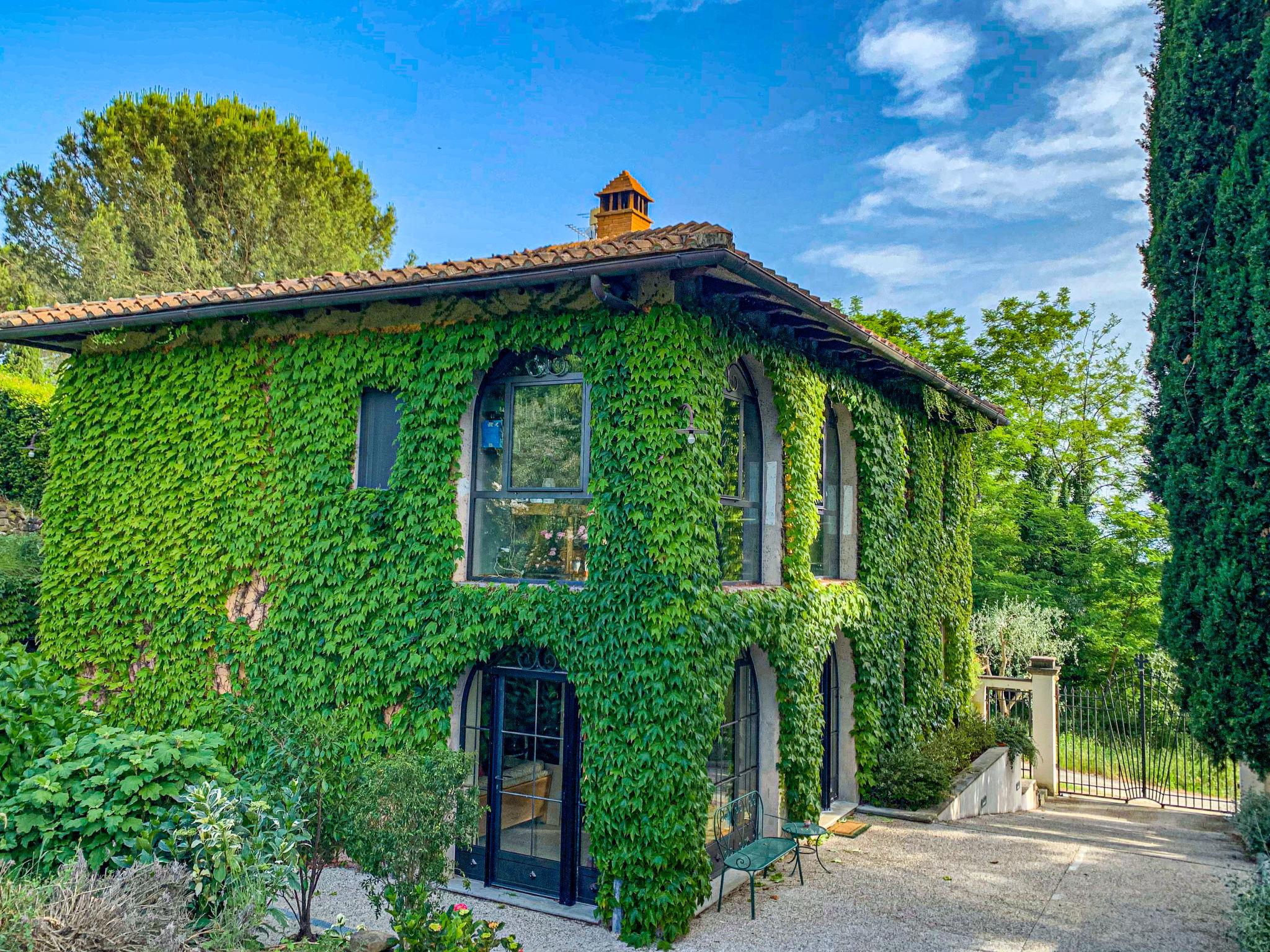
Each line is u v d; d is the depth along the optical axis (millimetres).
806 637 10000
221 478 9859
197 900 4902
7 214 24297
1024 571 25750
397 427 9289
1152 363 9461
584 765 7844
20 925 3842
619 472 7957
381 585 8992
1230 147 8820
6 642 7074
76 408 10711
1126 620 25078
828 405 12047
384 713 8891
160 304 9539
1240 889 7172
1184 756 16516
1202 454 8836
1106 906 8180
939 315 29203
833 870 9312
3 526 16422
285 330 9750
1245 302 8297
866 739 12016
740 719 9781
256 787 5996
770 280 7664
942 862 9648
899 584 13102
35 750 5895
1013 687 17734
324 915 7516
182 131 24719
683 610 7605
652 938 7227
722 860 9086
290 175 26156
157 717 9828
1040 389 28453
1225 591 8383
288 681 9281
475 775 8805
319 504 9359
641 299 7984
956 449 16359
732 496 9648
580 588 8219
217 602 9742
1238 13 8805
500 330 8648
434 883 7074
